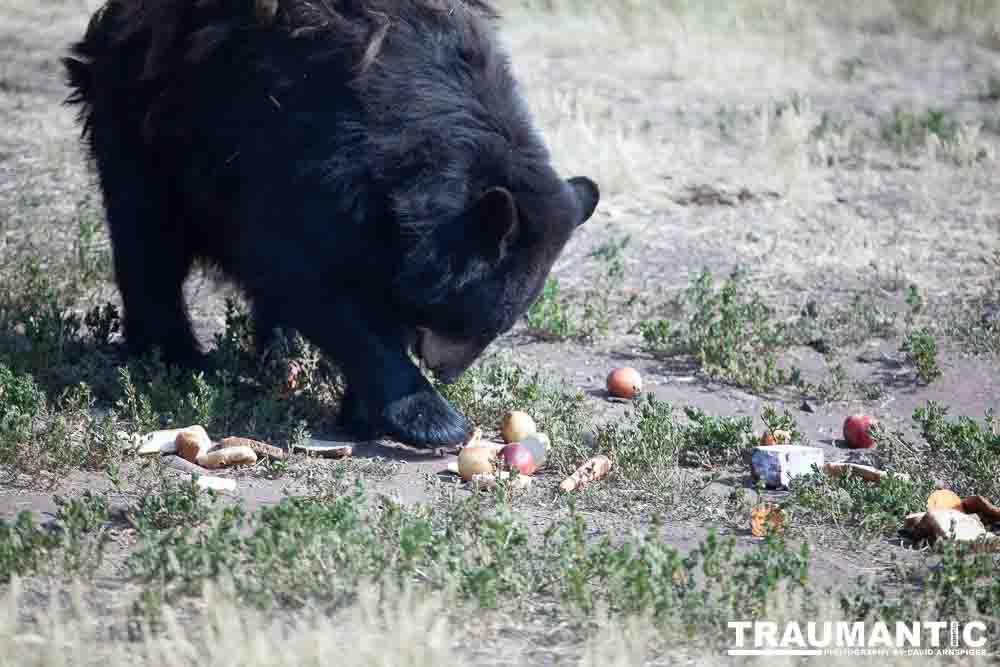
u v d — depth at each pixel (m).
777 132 22.81
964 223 19.41
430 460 10.80
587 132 21.16
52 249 16.09
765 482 10.45
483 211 9.91
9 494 9.34
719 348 13.89
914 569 8.82
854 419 11.85
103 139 12.05
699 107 25.67
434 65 10.55
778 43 31.31
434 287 10.25
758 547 9.02
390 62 10.47
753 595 7.82
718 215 19.39
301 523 8.14
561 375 13.52
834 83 28.47
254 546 7.85
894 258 17.73
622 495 9.98
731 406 12.93
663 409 11.36
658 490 9.99
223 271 12.23
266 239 10.79
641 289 16.36
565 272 16.84
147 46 11.53
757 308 15.23
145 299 12.34
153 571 7.91
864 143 23.44
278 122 10.64
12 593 7.16
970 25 33.78
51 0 32.06
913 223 19.34
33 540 8.02
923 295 16.41
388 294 10.62
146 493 9.41
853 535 9.37
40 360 11.80
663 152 21.70
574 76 27.52
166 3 11.34
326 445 10.76
